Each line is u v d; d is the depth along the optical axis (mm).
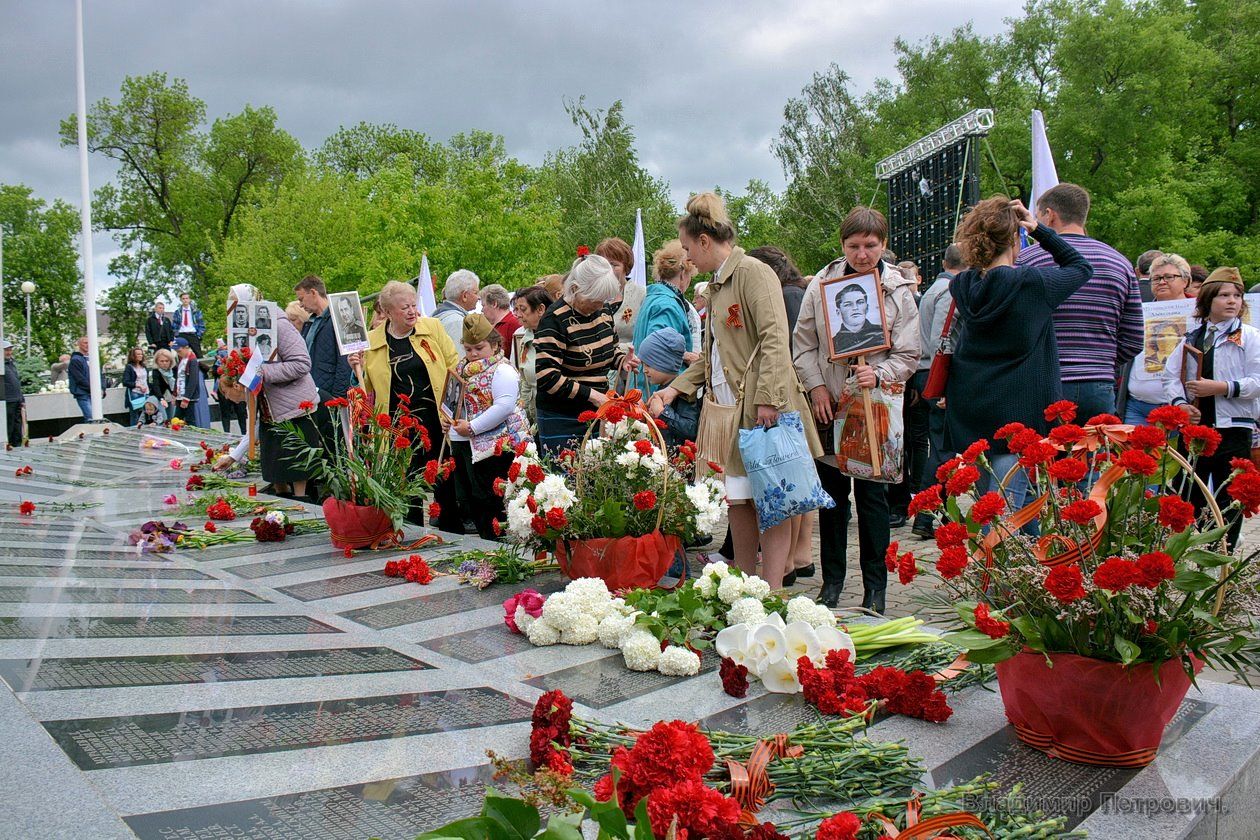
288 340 7559
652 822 1756
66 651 3371
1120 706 2400
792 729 2729
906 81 38969
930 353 7016
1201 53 31984
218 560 5234
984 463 2873
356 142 54312
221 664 3275
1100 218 30781
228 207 45750
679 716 2848
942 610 2887
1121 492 2539
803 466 4281
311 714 2797
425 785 2303
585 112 44094
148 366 22344
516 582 4566
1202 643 2402
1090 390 4445
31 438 24688
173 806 2154
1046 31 35625
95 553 5453
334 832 2047
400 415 5488
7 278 52750
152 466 10672
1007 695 2643
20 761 2371
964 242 4281
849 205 38938
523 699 2982
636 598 3715
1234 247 30125
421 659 3406
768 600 3668
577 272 5688
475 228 29391
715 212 4613
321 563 5117
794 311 5441
